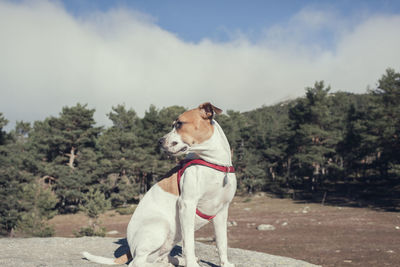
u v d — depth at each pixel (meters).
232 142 61.28
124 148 55.53
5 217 31.78
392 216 31.38
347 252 17.28
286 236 23.47
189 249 3.44
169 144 3.40
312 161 55.69
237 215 38.62
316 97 56.66
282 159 66.62
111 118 62.03
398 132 39.16
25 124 72.50
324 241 20.88
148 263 3.64
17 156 48.72
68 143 54.56
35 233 24.56
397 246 18.22
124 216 42.66
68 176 48.94
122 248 6.00
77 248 6.06
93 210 26.09
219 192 3.57
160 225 3.63
